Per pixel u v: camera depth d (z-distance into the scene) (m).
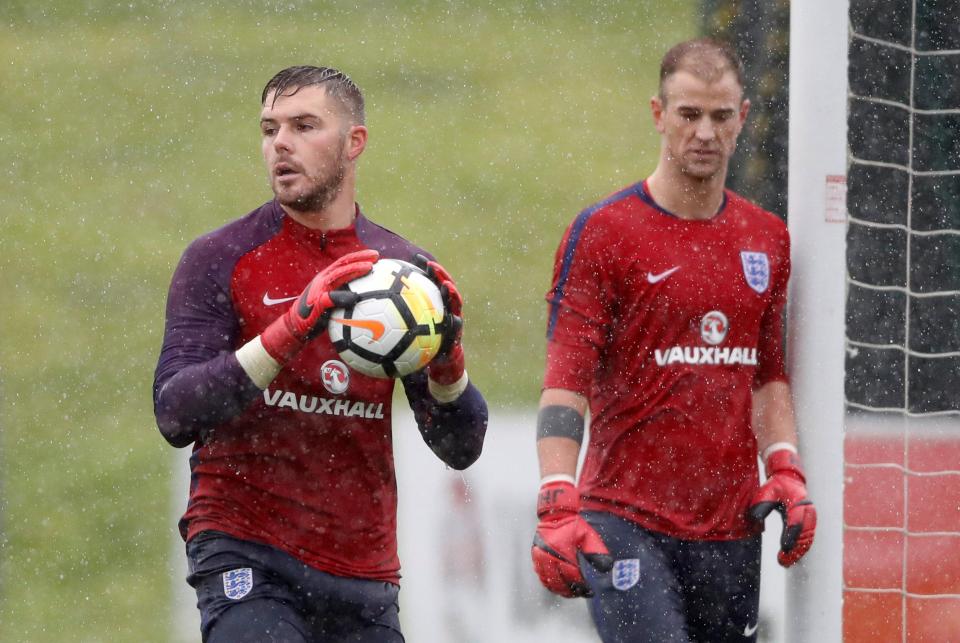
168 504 38.50
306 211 16.55
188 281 16.28
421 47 80.06
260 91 74.50
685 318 18.48
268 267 16.42
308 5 85.19
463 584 24.42
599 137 70.38
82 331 50.84
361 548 16.56
